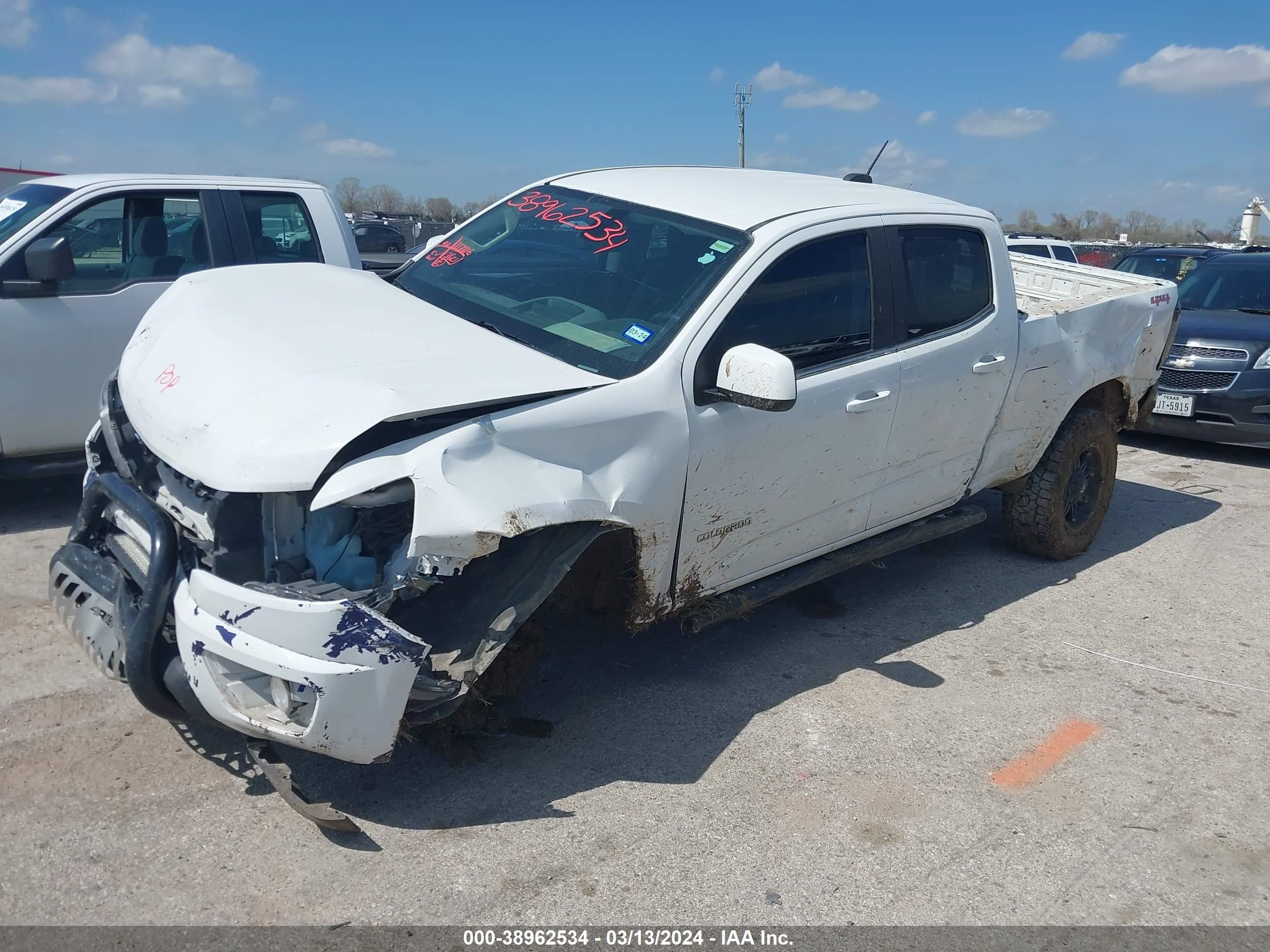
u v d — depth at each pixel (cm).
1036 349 504
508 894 289
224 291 387
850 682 429
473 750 357
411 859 300
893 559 578
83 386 558
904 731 392
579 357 354
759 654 450
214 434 287
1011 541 586
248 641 269
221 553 288
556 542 318
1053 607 524
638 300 377
